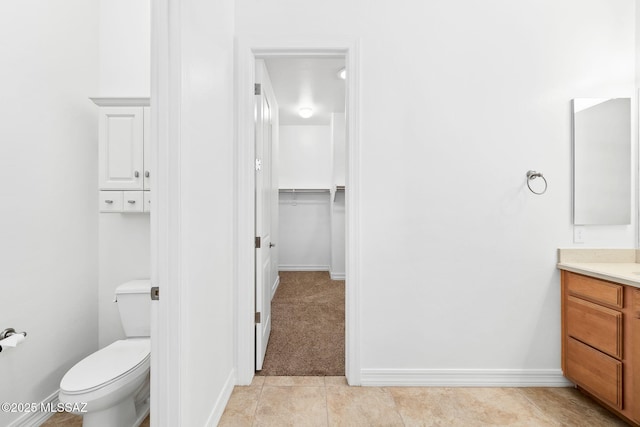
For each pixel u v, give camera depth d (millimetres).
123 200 1819
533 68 1860
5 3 1442
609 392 1528
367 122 1850
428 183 1860
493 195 1866
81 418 1614
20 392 1497
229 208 1777
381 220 1857
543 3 1863
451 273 1868
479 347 1868
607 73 1866
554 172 1868
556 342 1867
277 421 1536
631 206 1862
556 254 1873
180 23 1127
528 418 1568
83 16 1897
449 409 1636
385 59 1844
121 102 1807
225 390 1663
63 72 1755
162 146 1121
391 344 1860
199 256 1314
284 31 1850
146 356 1541
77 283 1856
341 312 3113
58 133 1726
